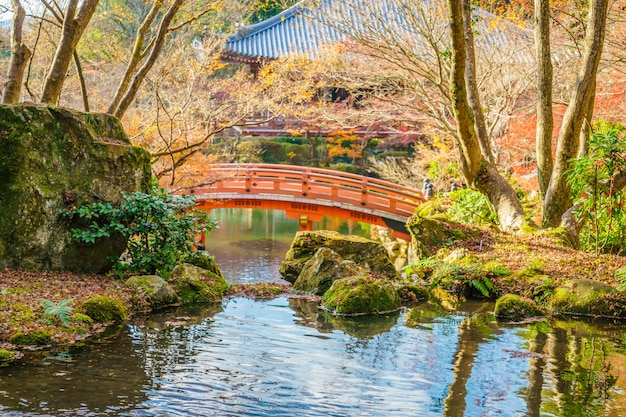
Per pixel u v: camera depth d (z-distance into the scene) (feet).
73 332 22.04
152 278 28.09
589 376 19.57
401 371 19.85
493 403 17.30
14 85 34.94
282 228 84.48
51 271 28.40
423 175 84.53
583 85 38.88
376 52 60.29
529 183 63.82
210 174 56.95
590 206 35.86
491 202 44.96
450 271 34.01
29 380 17.69
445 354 21.76
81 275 28.68
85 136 29.91
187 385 17.94
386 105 69.92
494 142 69.15
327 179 65.92
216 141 109.50
